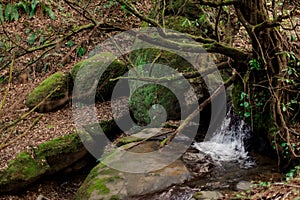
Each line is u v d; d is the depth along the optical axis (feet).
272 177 23.02
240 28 28.63
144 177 23.61
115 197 22.59
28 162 25.99
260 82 23.71
